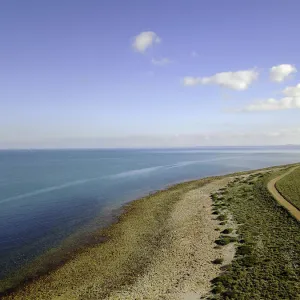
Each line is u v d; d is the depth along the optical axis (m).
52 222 46.25
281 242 31.77
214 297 22.33
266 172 95.50
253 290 22.48
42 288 26.22
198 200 58.25
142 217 48.16
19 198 65.19
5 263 31.28
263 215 43.03
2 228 43.09
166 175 110.00
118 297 24.08
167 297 23.33
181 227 41.47
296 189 59.41
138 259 31.84
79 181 92.69
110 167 148.25
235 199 55.47
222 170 130.62
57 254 33.62
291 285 22.55
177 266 29.27
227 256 30.14
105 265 30.66
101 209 54.59
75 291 25.56
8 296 25.00
